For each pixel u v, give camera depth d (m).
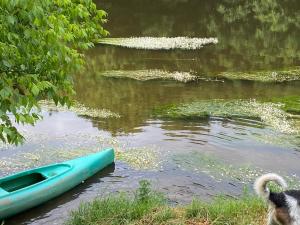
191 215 10.20
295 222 8.16
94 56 32.03
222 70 29.33
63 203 13.28
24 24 8.26
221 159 16.00
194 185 14.10
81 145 17.11
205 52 34.22
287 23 46.00
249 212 10.27
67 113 20.66
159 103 22.42
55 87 8.66
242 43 37.66
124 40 37.06
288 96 23.67
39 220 12.42
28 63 8.83
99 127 19.03
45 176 13.80
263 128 18.95
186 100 22.89
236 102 22.48
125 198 12.12
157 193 12.63
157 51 34.03
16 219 12.46
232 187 13.99
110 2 52.88
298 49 35.88
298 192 8.38
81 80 26.39
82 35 9.52
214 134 18.28
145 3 53.38
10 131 8.33
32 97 8.52
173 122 19.67
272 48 36.12
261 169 15.27
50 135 17.97
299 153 16.59
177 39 38.28
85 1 9.72
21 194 12.56
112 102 22.55
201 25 44.38
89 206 11.25
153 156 16.17
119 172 15.04
